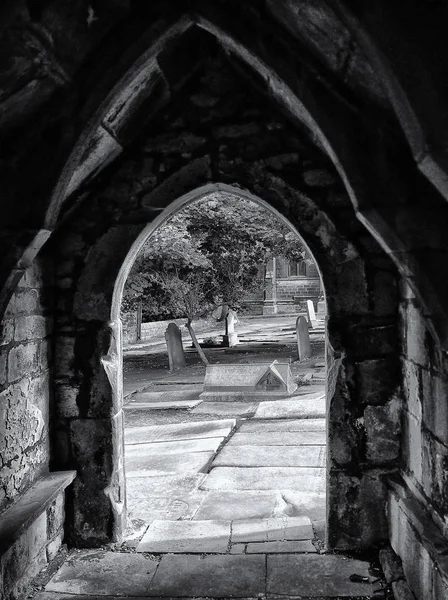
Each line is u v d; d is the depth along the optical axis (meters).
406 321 3.14
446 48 1.87
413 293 2.75
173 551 3.42
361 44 1.95
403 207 2.62
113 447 3.54
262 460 5.33
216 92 3.45
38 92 2.40
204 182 3.47
